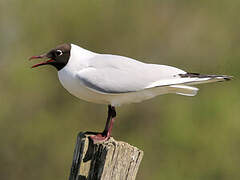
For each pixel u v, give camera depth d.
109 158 5.67
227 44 16.39
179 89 6.85
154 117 16.44
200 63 16.55
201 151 15.02
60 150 16.14
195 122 15.34
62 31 16.16
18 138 16.09
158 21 16.70
